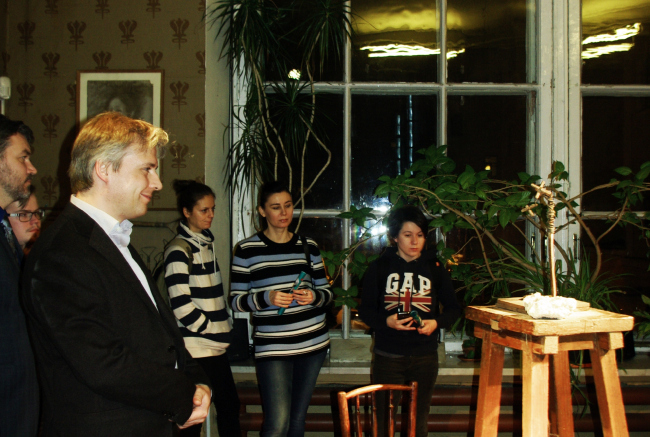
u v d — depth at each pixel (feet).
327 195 8.00
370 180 8.02
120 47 7.01
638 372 6.91
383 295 6.00
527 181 6.96
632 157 8.05
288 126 7.34
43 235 3.20
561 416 4.66
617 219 6.96
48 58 7.00
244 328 7.34
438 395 6.93
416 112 8.05
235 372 7.11
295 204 7.68
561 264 7.09
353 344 7.62
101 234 3.26
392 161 8.04
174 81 6.99
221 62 7.63
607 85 7.96
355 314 7.91
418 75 8.05
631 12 8.09
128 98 6.98
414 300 5.94
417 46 8.05
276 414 5.58
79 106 6.95
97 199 3.39
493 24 8.09
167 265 5.78
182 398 3.28
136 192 3.38
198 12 6.98
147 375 3.07
